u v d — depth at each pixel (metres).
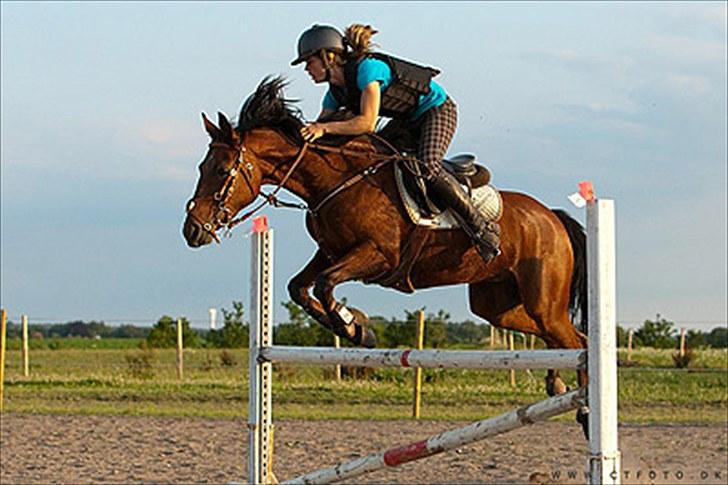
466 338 38.62
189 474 10.96
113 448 12.77
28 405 17.98
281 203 7.19
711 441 12.66
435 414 16.20
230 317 37.22
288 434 13.77
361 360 6.65
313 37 7.15
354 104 7.20
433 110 7.28
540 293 7.79
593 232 5.35
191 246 6.97
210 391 20.64
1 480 10.60
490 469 10.99
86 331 78.25
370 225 7.00
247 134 7.05
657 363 26.61
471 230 7.23
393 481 10.41
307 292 7.41
